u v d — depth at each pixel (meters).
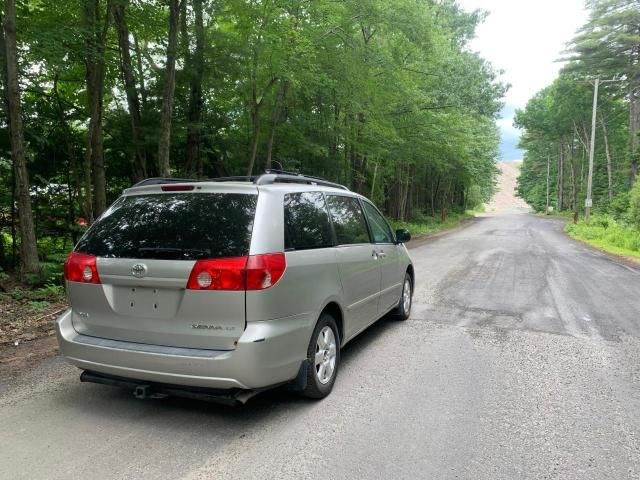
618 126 52.81
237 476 2.80
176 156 14.64
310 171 19.44
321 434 3.33
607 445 3.23
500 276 10.88
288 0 12.17
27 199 7.77
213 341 3.22
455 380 4.39
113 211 3.78
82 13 9.52
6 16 7.27
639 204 23.02
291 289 3.46
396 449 3.14
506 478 2.82
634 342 5.68
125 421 3.50
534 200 90.19
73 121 11.80
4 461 2.94
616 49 41.88
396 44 17.00
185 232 3.40
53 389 4.09
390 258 5.82
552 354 5.19
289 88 14.13
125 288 3.45
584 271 12.02
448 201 59.62
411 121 22.25
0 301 6.93
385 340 5.66
